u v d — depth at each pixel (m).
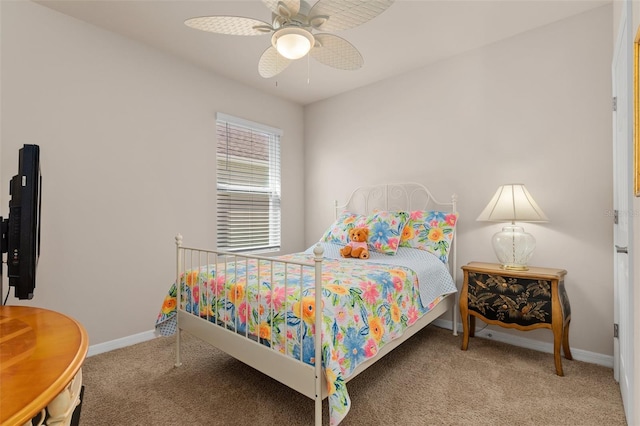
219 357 2.32
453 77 2.86
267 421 1.60
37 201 1.43
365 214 3.47
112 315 2.47
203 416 1.63
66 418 0.60
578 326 2.29
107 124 2.46
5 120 2.04
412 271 2.17
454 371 2.10
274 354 1.53
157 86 2.74
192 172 2.97
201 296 2.02
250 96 3.46
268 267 2.21
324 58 1.92
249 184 3.51
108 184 2.46
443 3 2.16
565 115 2.34
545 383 1.94
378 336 1.68
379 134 3.36
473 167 2.77
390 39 2.59
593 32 2.23
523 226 2.52
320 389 1.34
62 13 2.25
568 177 2.33
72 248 2.29
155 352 2.41
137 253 2.61
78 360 0.65
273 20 1.62
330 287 1.61
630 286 1.42
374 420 1.60
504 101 2.61
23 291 1.37
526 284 2.15
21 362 0.64
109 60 2.47
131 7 2.19
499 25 2.42
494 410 1.68
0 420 0.45
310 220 4.00
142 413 1.66
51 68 2.21
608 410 1.67
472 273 2.38
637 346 1.27
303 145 4.05
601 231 2.20
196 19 1.56
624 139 1.67
